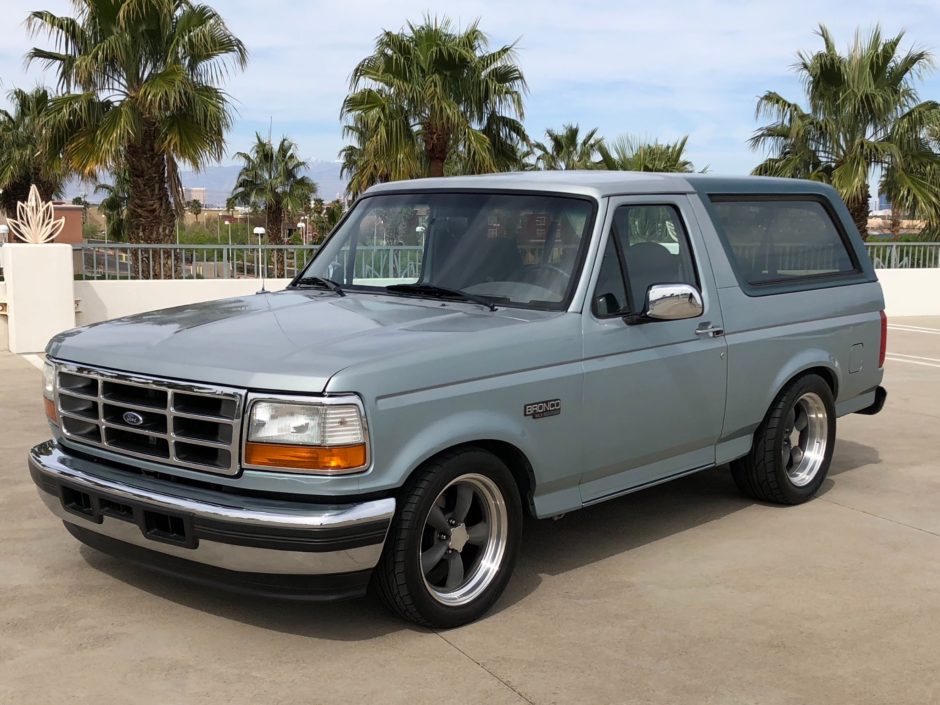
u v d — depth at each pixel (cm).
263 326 423
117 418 403
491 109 2205
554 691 356
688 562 495
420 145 2189
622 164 2864
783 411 568
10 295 1238
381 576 389
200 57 1772
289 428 360
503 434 411
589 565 489
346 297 493
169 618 414
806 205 611
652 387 480
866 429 826
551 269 461
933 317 1953
